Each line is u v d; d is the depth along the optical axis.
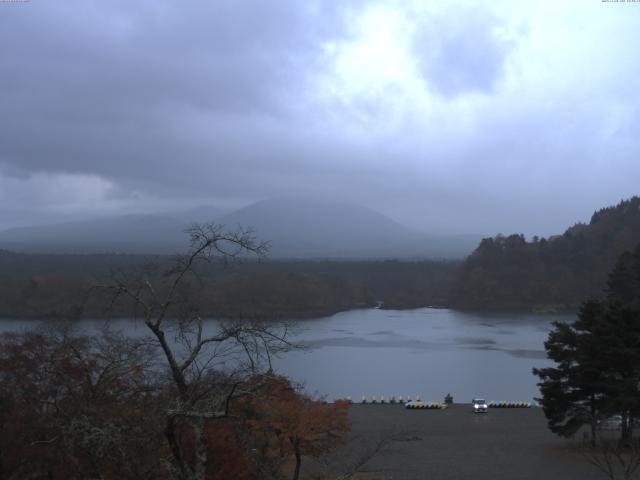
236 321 17.52
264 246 13.30
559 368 37.59
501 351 88.44
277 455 25.17
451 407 53.47
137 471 14.20
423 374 72.12
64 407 19.05
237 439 20.22
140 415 15.55
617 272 66.44
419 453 35.69
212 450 19.19
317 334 106.50
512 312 151.25
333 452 31.00
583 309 38.22
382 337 103.12
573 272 166.25
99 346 27.11
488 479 30.23
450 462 33.66
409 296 178.88
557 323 39.16
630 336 35.34
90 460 15.84
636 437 37.59
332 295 155.38
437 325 123.25
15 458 19.97
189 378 16.78
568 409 37.06
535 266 170.25
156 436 14.71
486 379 70.00
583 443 36.34
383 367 75.69
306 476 27.86
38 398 21.61
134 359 23.06
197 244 12.39
